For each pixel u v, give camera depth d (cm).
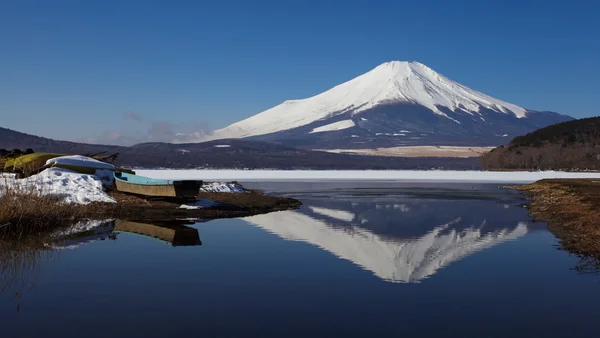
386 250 1838
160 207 2931
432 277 1418
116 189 3175
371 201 4125
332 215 3022
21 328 986
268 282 1352
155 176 9356
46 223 2252
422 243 1995
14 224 2130
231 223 2586
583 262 1622
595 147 13638
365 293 1249
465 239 2100
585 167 12975
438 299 1198
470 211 3291
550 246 1917
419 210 3350
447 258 1694
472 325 1015
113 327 993
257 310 1107
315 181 8194
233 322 1027
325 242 2006
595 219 2286
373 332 973
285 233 2247
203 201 3161
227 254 1738
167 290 1265
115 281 1349
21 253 1719
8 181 2731
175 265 1554
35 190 2545
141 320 1036
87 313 1080
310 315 1074
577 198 3434
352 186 6619
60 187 2888
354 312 1096
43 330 975
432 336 954
